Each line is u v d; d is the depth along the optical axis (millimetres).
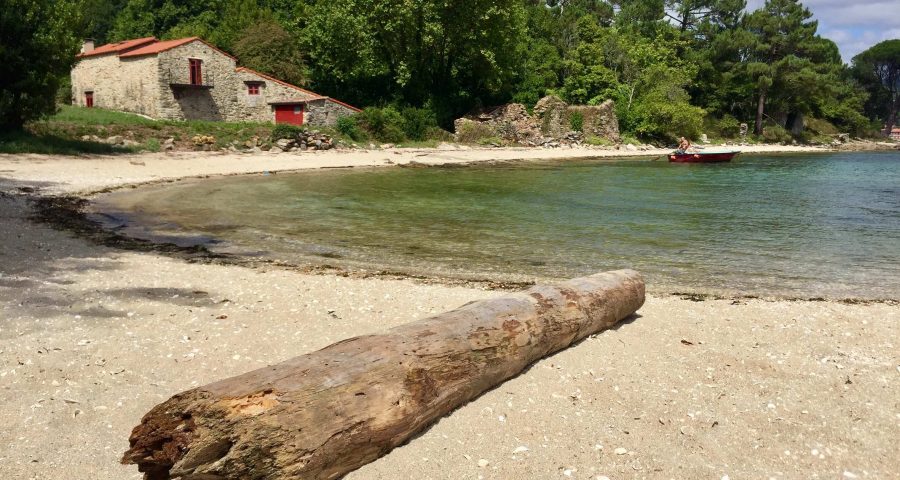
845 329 7336
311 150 36344
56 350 5918
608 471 4188
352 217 16016
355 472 4066
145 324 6824
